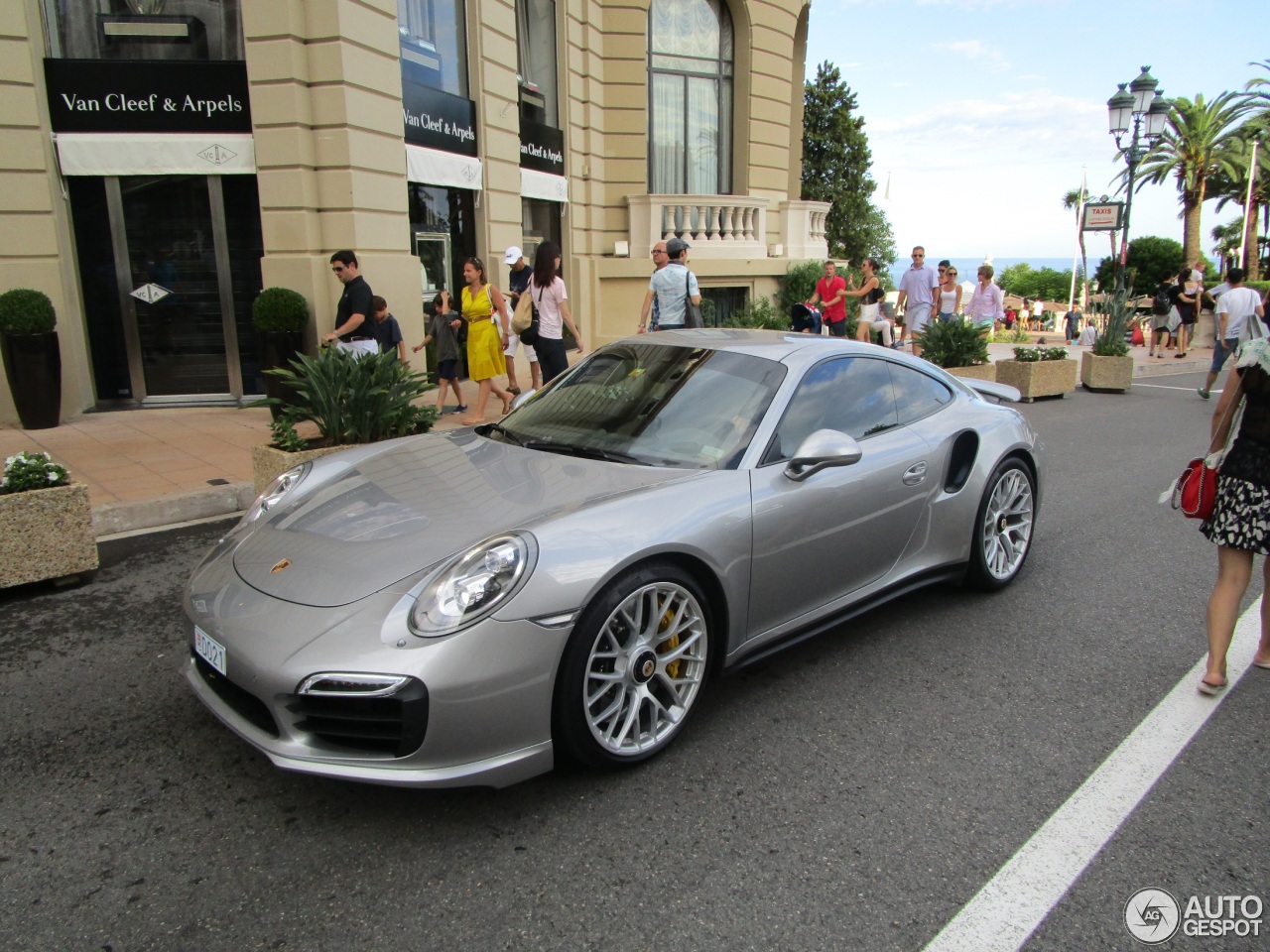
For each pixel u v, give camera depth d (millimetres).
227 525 5746
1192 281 18281
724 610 3074
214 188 9625
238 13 9320
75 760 2945
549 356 8609
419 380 6148
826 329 12234
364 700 2414
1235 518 3270
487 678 2451
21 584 4383
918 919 2242
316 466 3658
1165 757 3008
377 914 2236
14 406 8648
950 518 4066
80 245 9461
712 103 16922
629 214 15766
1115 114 16672
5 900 2285
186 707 3309
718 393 3553
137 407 9828
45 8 9008
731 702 3367
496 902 2283
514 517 2844
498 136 12188
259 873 2396
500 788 2717
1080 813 2689
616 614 2727
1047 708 3340
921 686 3504
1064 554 5199
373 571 2672
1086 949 2152
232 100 9305
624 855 2473
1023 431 4547
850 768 2922
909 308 12938
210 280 9828
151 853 2475
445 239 11648
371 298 8062
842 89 40219
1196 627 4137
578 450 3463
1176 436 9305
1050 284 65938
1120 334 13523
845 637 3984
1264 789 2826
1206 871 2441
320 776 2455
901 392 4074
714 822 2623
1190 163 37156
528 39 13289
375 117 9695
